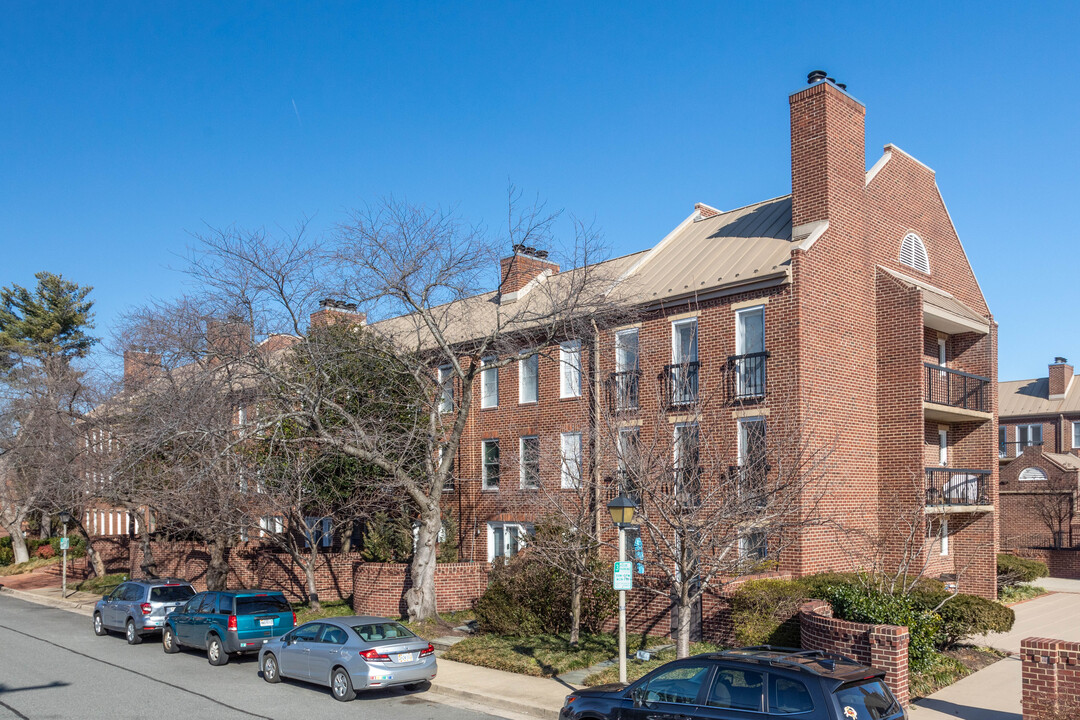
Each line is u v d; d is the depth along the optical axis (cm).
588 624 2064
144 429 2381
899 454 2255
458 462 2958
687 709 976
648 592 1988
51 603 3331
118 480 2706
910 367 2264
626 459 1474
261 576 2981
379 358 2272
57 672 1812
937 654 1576
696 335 2286
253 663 1938
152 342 2581
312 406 2094
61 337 5619
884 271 2352
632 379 2097
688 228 2783
